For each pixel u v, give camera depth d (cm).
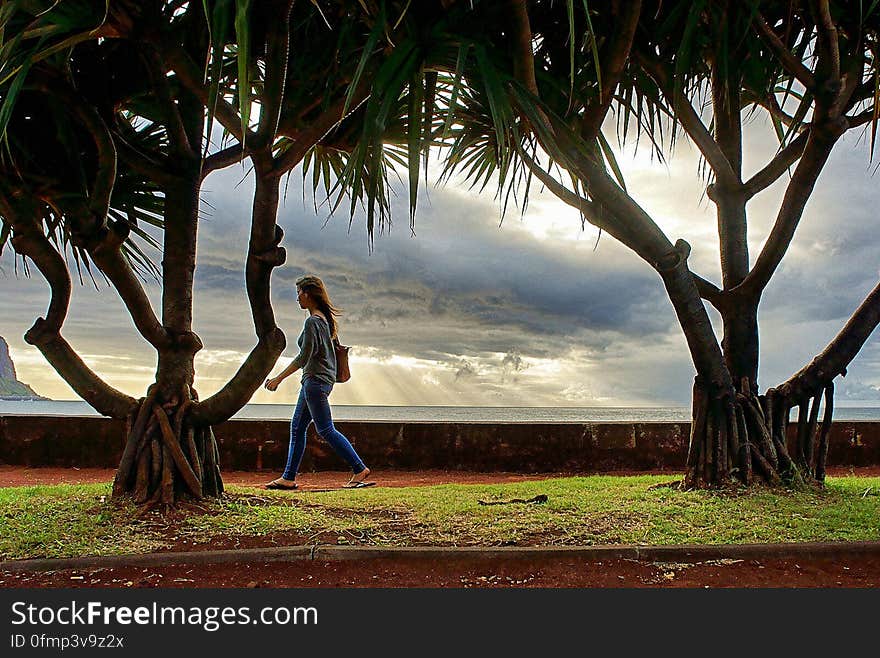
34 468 721
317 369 551
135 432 413
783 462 478
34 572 292
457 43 315
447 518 383
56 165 402
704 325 464
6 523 360
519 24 325
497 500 448
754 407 482
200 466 421
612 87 373
